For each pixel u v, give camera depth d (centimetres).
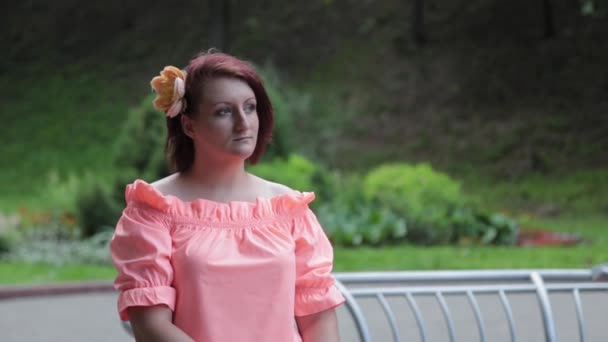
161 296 247
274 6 2806
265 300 253
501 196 2006
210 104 260
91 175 1420
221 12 2417
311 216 271
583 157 2139
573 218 1819
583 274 363
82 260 1264
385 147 2253
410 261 1186
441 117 2336
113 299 966
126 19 2853
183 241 254
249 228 258
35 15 2931
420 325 338
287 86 2322
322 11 2750
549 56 2467
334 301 269
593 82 2375
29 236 1350
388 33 2625
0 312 895
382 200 1451
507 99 2373
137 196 259
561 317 750
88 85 2623
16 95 2623
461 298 858
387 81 2475
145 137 1352
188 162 272
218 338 249
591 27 2527
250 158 274
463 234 1427
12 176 2270
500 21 2606
